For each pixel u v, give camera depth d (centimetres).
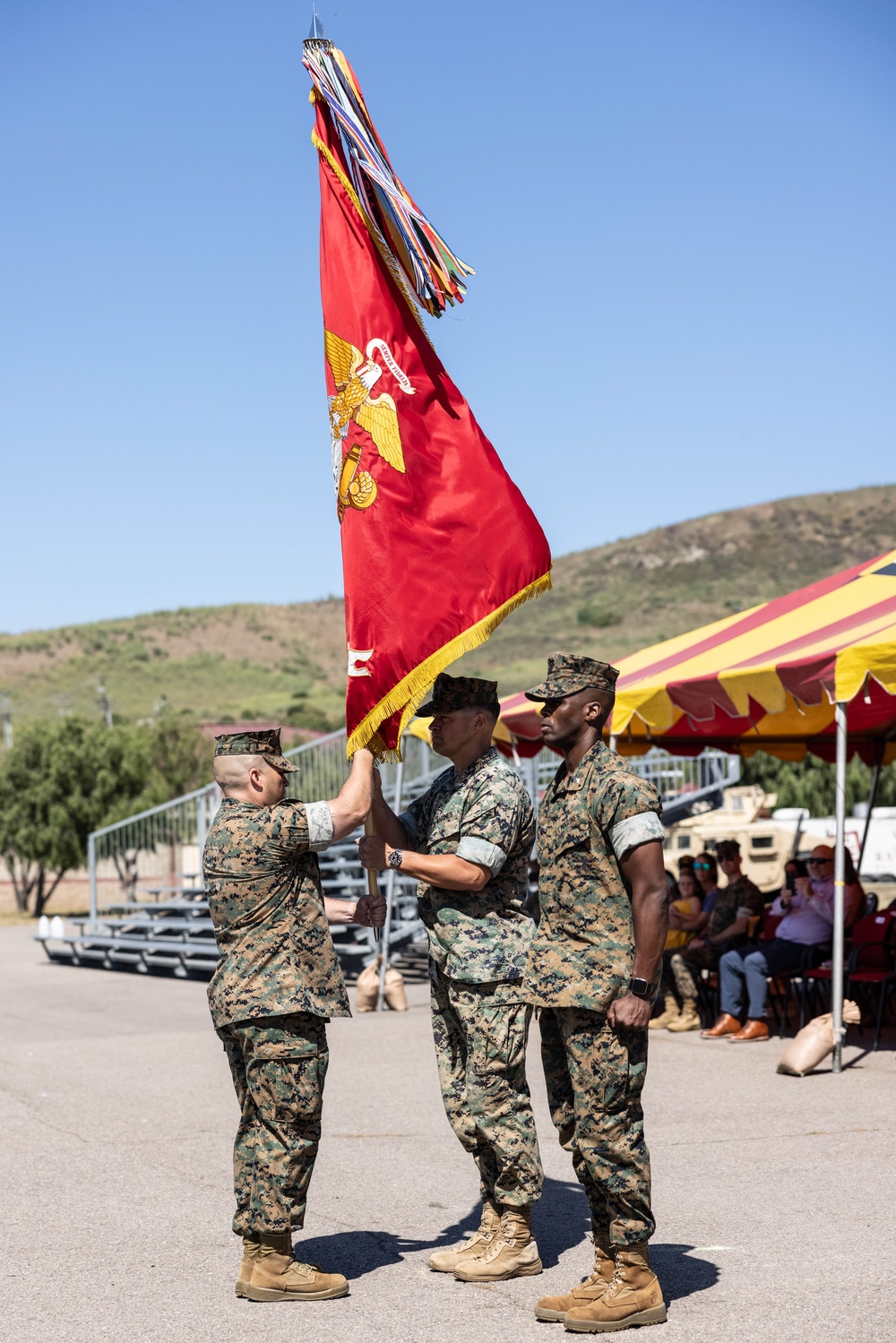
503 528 550
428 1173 666
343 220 561
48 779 3669
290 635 19350
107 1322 458
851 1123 738
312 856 492
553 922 455
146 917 2064
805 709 1263
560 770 468
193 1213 603
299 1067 474
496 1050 489
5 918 3638
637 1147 438
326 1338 437
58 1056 1098
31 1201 628
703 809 1711
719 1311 449
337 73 560
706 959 1127
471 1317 454
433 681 523
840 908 899
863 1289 466
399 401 548
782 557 17675
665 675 1105
